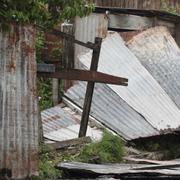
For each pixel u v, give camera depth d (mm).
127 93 15953
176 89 17000
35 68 9695
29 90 9586
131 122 15102
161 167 10695
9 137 9352
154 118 15523
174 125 15711
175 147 16078
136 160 12406
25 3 9289
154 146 15320
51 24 10547
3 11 9109
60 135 14031
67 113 15562
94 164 11250
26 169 9523
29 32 9539
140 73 16656
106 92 15766
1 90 9328
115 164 11531
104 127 14766
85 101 12883
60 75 11852
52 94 16750
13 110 9391
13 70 9391
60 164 10758
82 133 12930
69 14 10273
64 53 16766
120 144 12656
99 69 15875
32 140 9609
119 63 16531
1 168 9297
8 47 9352
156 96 16344
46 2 10133
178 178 9695
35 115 9680
